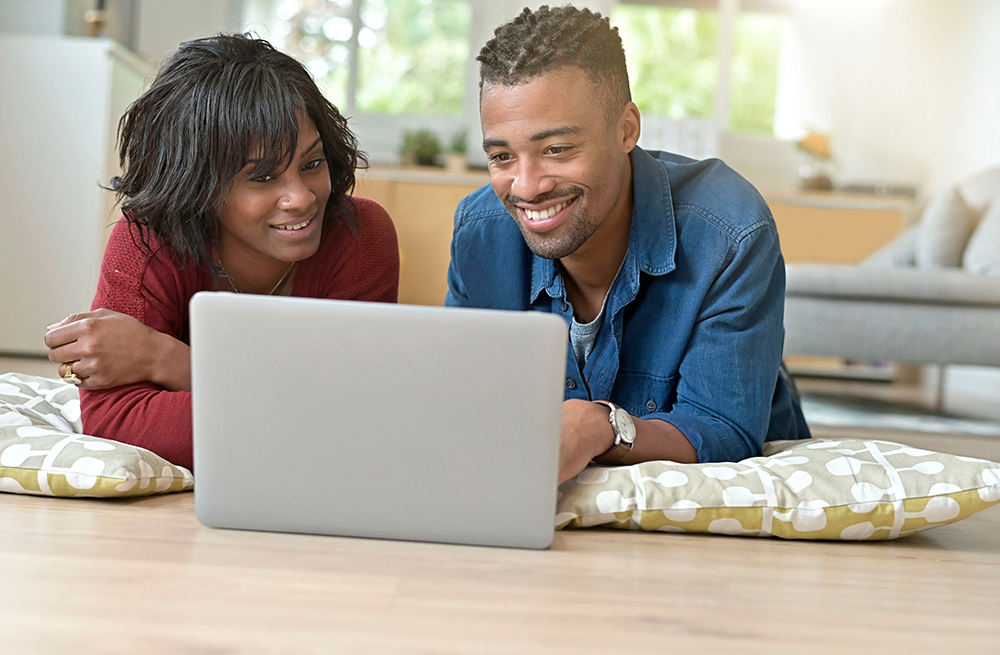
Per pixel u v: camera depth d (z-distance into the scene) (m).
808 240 4.96
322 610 0.75
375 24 5.40
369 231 1.45
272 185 1.23
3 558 0.84
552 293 1.34
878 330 3.06
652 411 1.33
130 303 1.29
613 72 1.16
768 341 1.27
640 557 0.97
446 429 0.93
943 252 3.66
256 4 5.30
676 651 0.70
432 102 5.45
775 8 5.52
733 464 1.15
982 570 1.02
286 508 0.96
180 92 1.21
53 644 0.65
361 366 0.92
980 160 4.72
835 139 5.52
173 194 1.23
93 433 1.22
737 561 0.99
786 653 0.71
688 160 1.44
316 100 1.26
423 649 0.68
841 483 1.11
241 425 0.94
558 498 1.09
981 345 3.04
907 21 5.35
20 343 3.45
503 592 0.82
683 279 1.27
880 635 0.77
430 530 0.95
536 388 0.91
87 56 3.38
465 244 1.39
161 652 0.65
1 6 3.77
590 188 1.15
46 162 3.40
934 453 1.16
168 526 0.99
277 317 0.91
